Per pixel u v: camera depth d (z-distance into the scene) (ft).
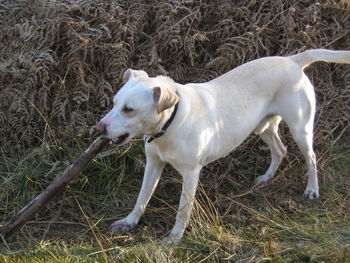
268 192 11.44
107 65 11.99
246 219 10.75
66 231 10.59
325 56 11.03
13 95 11.76
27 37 11.96
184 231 10.44
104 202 11.13
